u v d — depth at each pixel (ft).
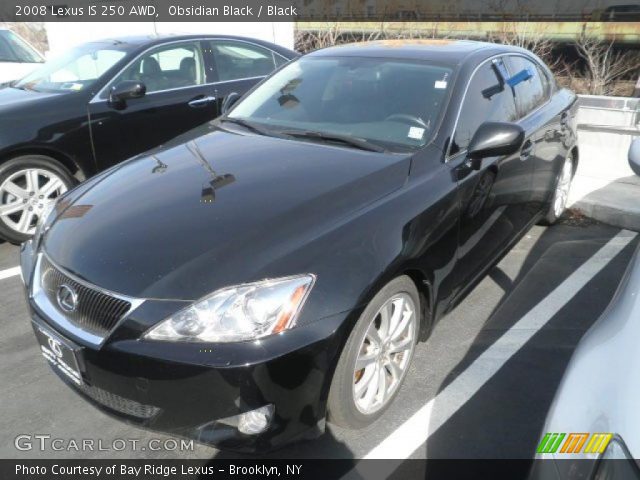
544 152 13.26
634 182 19.01
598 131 20.84
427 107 10.37
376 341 8.07
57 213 9.12
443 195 9.07
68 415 8.71
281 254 7.20
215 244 7.37
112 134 15.99
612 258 14.24
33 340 10.61
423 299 9.14
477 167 10.03
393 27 33.17
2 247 15.12
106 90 15.96
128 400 7.11
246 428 6.91
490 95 11.48
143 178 9.43
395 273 7.87
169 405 6.88
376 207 8.26
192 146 10.68
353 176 8.82
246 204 8.18
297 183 8.68
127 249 7.51
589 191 18.08
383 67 11.56
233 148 10.30
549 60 30.04
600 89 28.50
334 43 35.01
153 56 17.12
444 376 9.63
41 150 14.83
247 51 19.38
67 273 7.61
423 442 8.23
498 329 11.04
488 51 12.16
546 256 14.37
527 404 8.99
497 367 9.87
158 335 6.79
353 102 11.06
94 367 7.14
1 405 8.88
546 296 12.33
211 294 6.81
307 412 7.13
